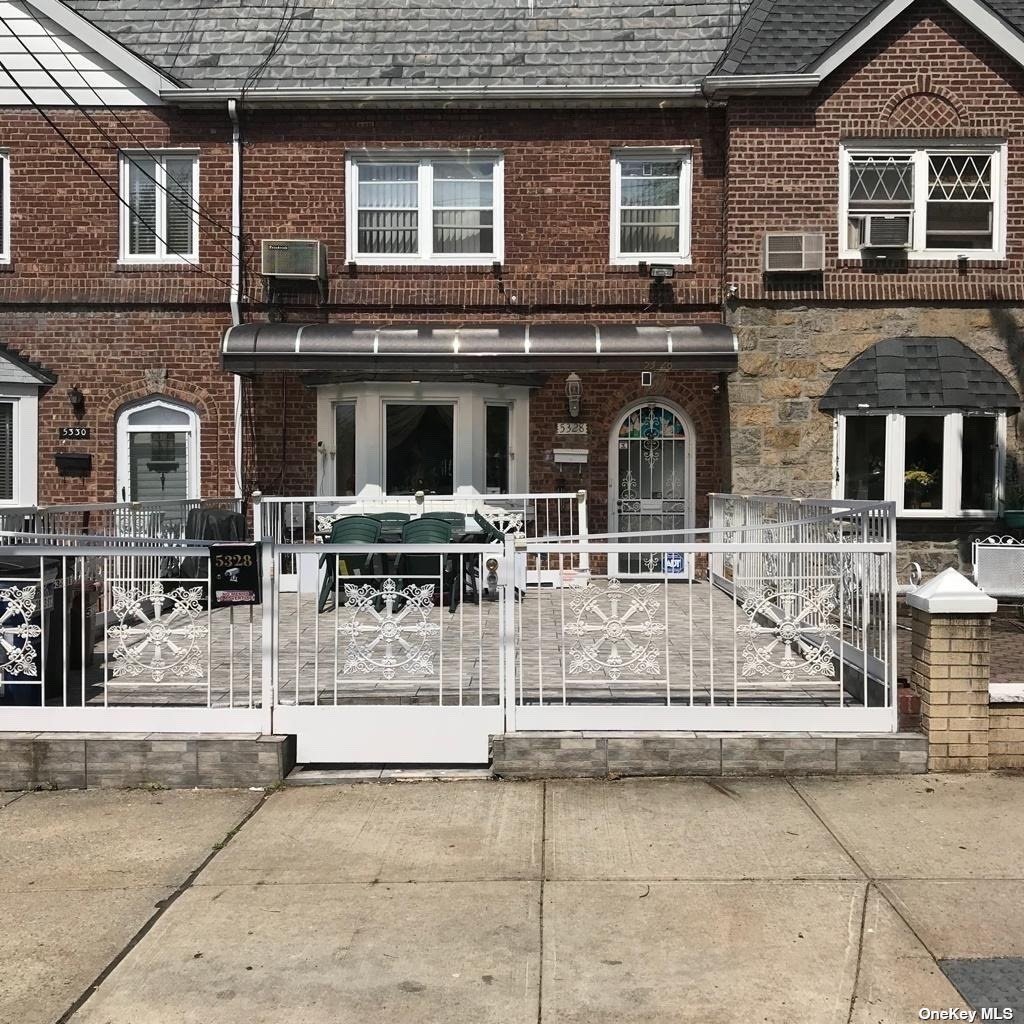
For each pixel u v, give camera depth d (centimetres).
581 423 1334
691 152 1316
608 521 1341
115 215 1315
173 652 724
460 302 1324
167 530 1140
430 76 1323
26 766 642
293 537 1209
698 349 1217
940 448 1232
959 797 605
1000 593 993
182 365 1316
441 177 1332
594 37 1363
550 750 645
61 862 528
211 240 1314
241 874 510
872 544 651
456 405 1288
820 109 1248
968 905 468
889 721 654
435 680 729
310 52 1355
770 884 492
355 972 415
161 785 641
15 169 1309
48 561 716
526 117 1321
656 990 400
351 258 1327
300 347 1200
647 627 667
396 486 1291
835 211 1248
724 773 645
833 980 406
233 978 411
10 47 1303
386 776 650
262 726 654
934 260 1242
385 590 667
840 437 1241
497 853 532
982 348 1244
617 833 557
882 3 1229
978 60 1240
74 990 403
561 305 1323
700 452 1332
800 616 675
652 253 1333
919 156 1248
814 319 1249
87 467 1312
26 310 1312
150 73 1298
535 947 434
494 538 1070
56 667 720
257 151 1319
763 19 1299
